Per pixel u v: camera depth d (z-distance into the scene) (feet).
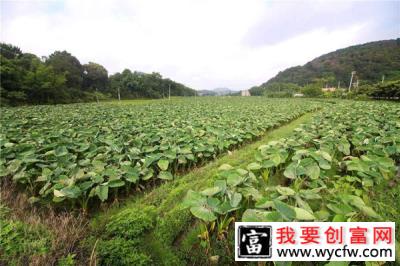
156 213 9.77
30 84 87.81
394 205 9.84
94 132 22.72
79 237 8.35
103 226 9.09
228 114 40.50
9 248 7.34
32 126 25.81
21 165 12.88
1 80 76.13
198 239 8.27
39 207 10.66
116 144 16.60
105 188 10.30
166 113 43.06
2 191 11.64
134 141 17.74
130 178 11.50
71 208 10.47
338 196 8.82
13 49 111.55
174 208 9.84
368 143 16.25
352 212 7.50
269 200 8.22
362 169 11.28
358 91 106.52
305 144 18.37
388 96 83.20
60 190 9.47
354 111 38.29
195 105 72.64
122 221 8.80
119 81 185.06
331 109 48.08
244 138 23.39
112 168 12.14
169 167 14.92
